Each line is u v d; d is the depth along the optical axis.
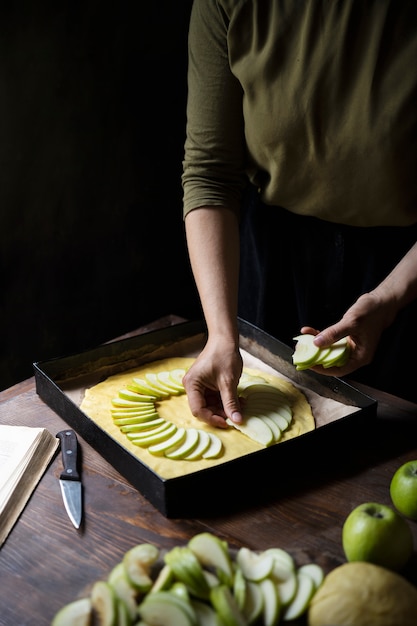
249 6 1.82
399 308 1.86
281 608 1.16
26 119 2.98
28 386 2.06
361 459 1.72
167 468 1.69
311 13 1.76
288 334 2.42
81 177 3.27
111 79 3.24
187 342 2.29
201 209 2.04
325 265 2.22
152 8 3.28
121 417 1.89
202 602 1.15
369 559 1.30
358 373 2.33
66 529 1.50
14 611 1.29
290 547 1.44
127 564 1.22
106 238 3.49
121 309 3.70
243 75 1.88
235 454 1.76
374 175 1.89
